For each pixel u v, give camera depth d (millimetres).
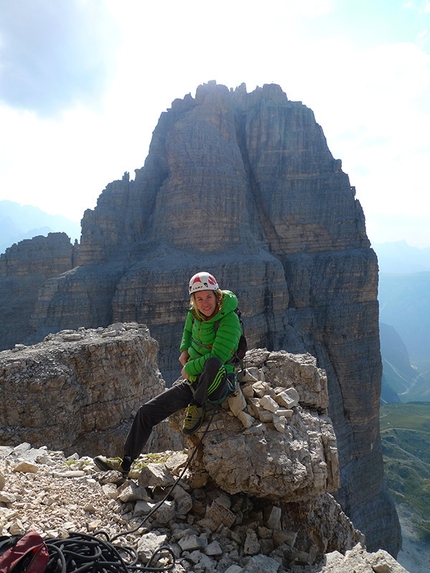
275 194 60469
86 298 49469
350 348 55375
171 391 5352
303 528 5641
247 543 4844
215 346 4969
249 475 5055
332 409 53156
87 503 5023
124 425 11602
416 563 53656
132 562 4027
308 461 5250
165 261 50000
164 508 4973
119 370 11867
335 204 59156
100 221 54625
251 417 5461
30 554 3359
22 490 5047
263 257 55406
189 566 4289
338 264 56625
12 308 56281
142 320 48000
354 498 50281
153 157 59469
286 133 62312
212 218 52750
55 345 11836
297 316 56000
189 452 5883
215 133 57344
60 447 10148
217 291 5023
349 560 4289
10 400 9984
